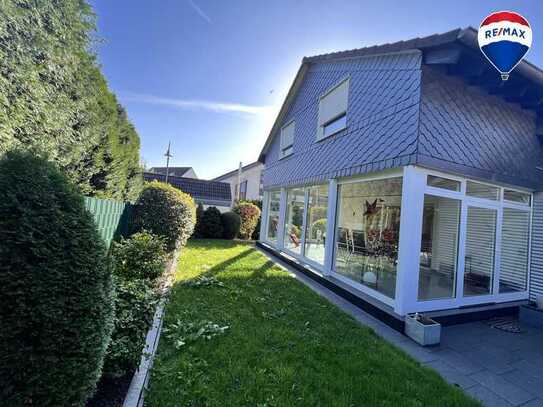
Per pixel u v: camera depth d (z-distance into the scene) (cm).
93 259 198
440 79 513
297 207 1035
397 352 389
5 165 183
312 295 617
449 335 477
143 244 529
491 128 574
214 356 336
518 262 658
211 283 613
